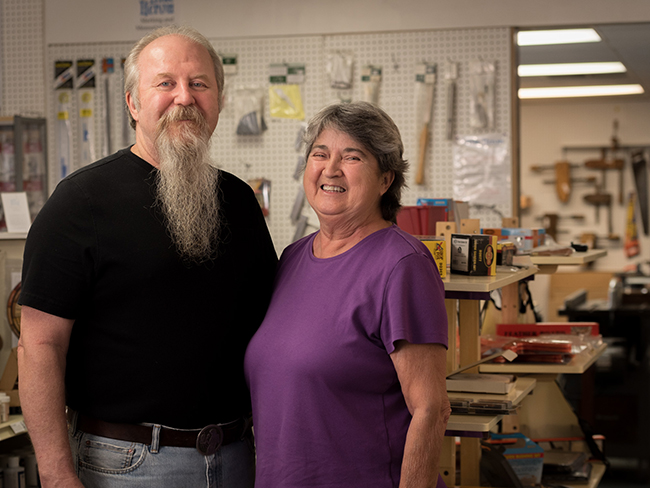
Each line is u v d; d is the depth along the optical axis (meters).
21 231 3.01
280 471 1.56
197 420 1.65
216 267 1.69
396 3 4.16
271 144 4.30
